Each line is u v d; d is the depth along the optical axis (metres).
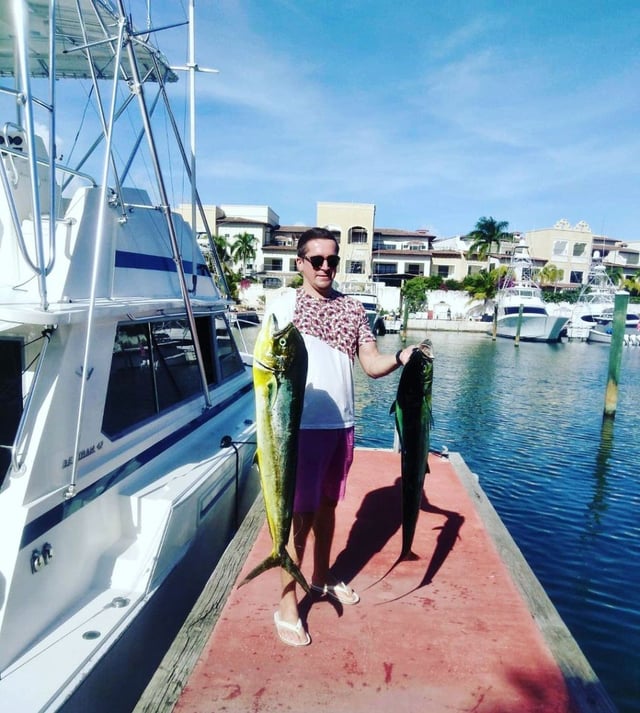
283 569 2.62
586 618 6.01
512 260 51.22
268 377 2.36
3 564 2.71
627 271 69.69
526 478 10.27
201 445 4.88
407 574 3.52
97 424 3.55
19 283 3.71
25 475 2.90
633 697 4.89
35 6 4.95
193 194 5.91
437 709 2.32
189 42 5.55
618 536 7.92
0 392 3.18
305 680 2.47
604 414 15.32
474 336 46.03
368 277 56.62
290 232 62.41
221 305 6.43
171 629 3.65
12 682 2.57
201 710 2.27
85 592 3.28
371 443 12.50
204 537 4.22
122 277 4.38
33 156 2.84
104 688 2.83
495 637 2.84
